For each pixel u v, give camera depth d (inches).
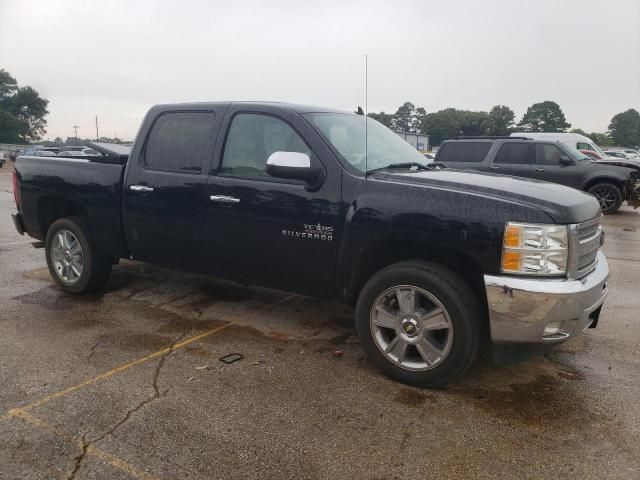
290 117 161.3
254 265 166.7
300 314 197.0
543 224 124.9
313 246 153.1
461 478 104.7
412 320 138.5
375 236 141.7
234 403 131.4
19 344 165.3
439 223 133.3
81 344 166.1
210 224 171.0
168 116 185.9
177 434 117.5
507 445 115.7
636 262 299.9
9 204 542.3
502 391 140.2
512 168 501.4
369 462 109.2
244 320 190.1
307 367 152.3
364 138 173.5
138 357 157.2
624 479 104.9
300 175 148.3
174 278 242.1
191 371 148.5
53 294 217.5
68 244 213.5
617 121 5083.7
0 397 132.2
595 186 510.3
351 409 129.6
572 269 127.5
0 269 258.1
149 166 185.9
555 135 842.8
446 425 123.3
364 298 145.6
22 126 3531.0
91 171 199.3
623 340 176.9
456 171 168.1
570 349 168.7
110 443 113.8
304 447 113.8
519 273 126.3
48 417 123.4
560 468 108.0
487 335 140.5
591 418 127.3
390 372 144.0
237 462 108.3
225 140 171.9
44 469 104.9
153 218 183.9
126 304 205.9
